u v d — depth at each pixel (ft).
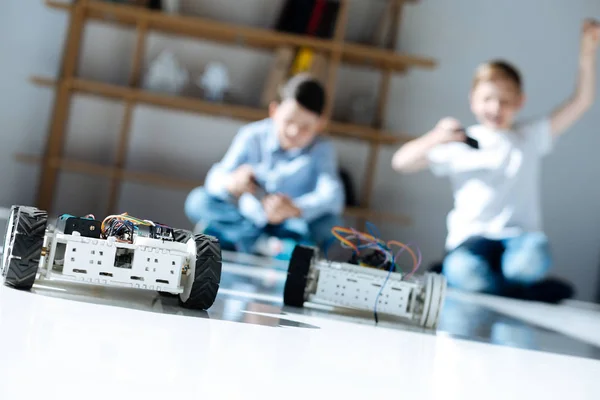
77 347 2.59
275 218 11.87
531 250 11.32
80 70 14.49
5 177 14.35
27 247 3.77
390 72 14.56
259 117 13.66
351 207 14.01
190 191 14.75
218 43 14.66
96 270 3.87
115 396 2.00
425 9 15.23
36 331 2.76
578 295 15.28
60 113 13.69
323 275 5.26
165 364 2.53
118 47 14.57
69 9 14.06
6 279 3.79
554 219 15.34
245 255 12.25
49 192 13.64
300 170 12.69
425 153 11.90
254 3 14.78
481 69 12.69
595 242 15.34
